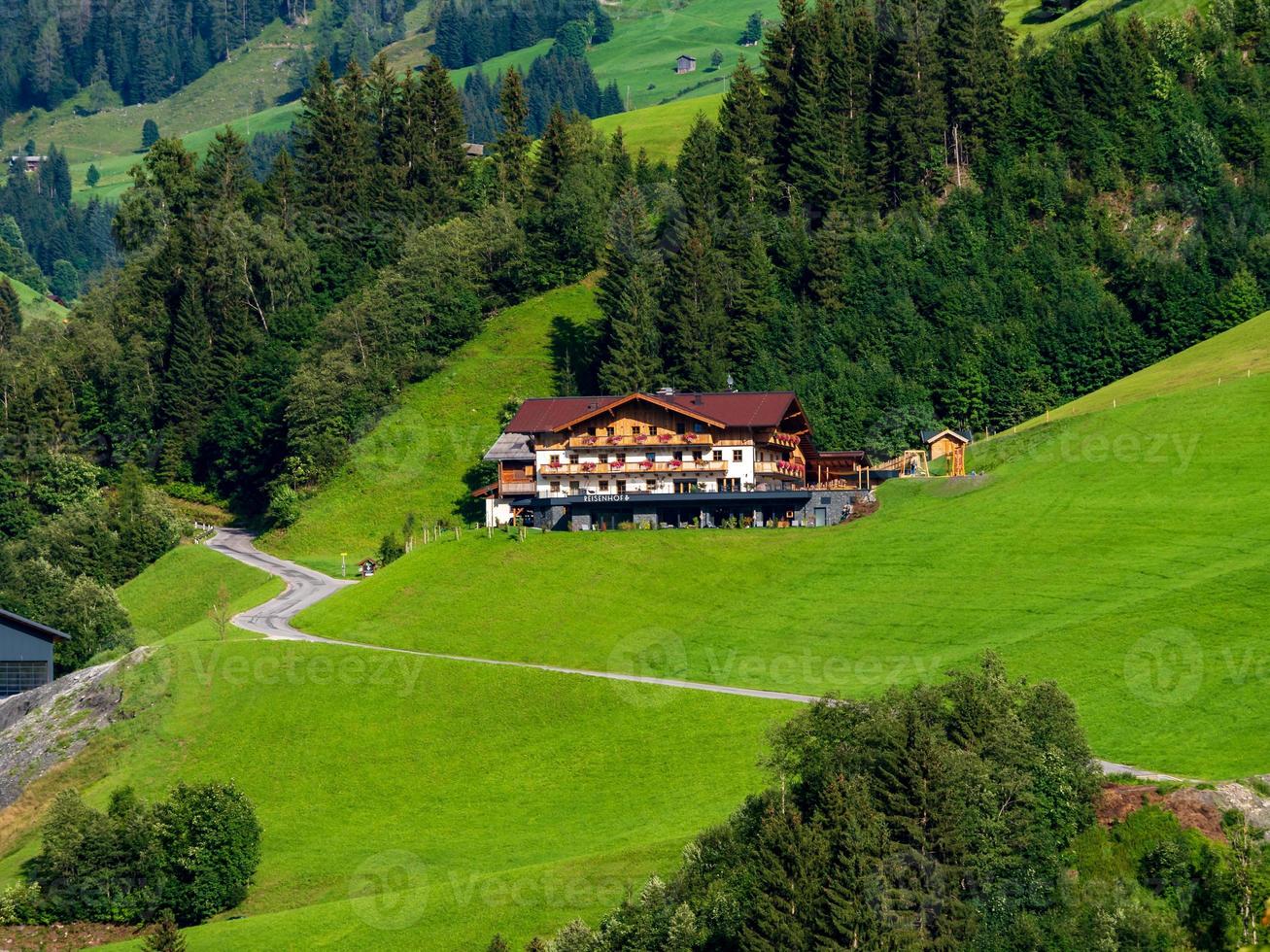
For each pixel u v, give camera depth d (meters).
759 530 152.50
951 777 77.75
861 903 73.62
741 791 99.12
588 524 166.62
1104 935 72.38
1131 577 124.50
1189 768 87.38
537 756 112.38
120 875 98.69
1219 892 74.38
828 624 128.12
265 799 112.12
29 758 121.38
